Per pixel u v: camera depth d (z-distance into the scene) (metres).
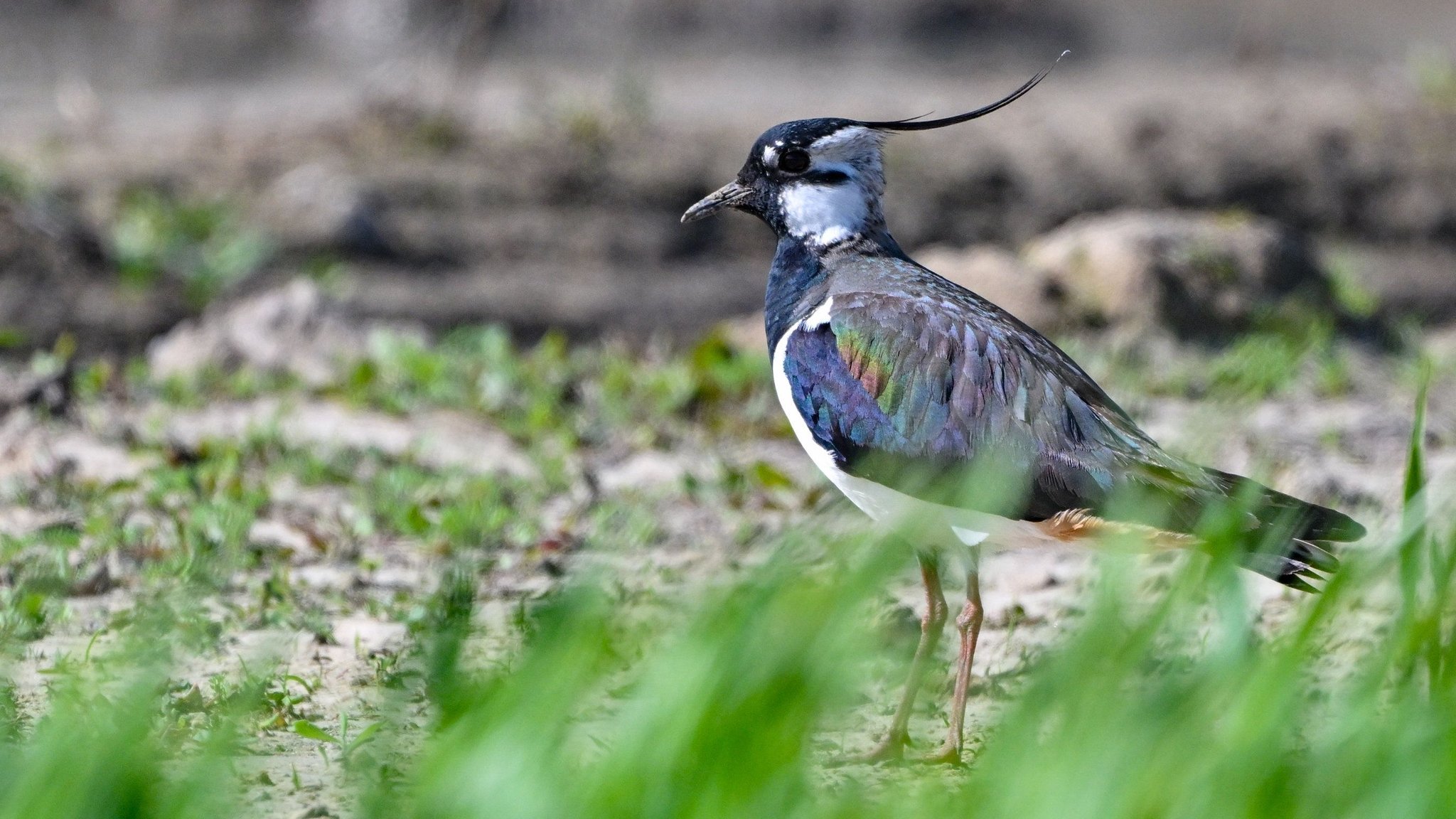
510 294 21.12
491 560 11.51
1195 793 6.23
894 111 26.89
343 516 12.62
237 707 7.56
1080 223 23.56
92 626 10.17
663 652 7.01
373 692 9.12
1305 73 29.95
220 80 30.27
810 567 7.06
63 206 21.23
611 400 15.95
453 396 15.88
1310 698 8.00
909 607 10.24
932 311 8.83
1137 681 7.22
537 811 6.21
